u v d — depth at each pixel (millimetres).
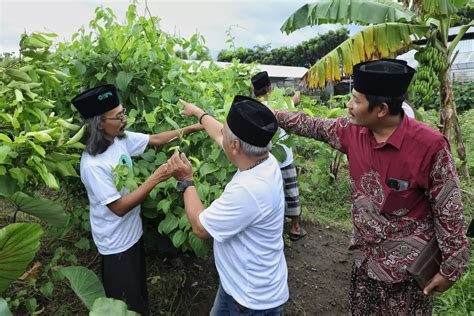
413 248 1791
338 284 3338
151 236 3027
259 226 1695
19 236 1635
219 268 1881
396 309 1914
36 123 2242
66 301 2881
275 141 2311
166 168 1927
